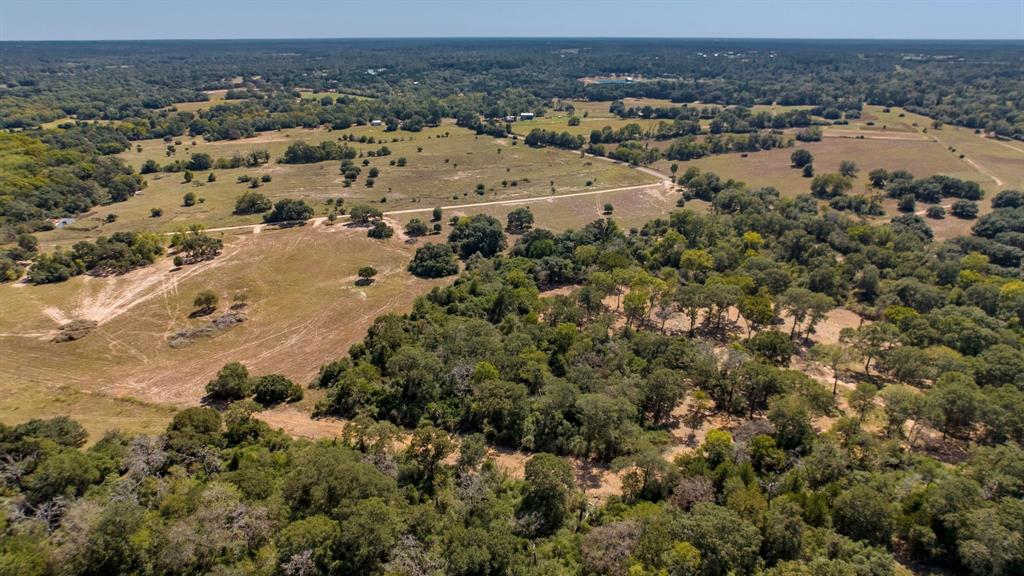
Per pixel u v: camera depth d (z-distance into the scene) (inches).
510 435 2938.0
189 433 2664.9
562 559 2134.6
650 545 2018.9
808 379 3063.5
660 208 7357.3
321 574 1982.0
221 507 2123.5
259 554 2062.0
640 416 3078.2
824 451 2564.0
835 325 4210.1
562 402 2935.5
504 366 3353.8
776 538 2064.5
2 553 1898.4
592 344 3599.9
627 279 4404.5
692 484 2348.7
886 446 2684.5
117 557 1936.5
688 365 3356.3
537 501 2390.5
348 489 2255.2
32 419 3029.0
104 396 3361.2
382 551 2063.2
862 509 2171.5
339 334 4143.7
